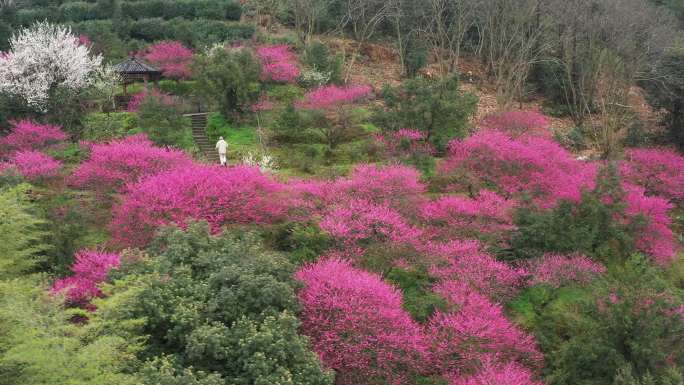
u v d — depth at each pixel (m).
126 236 15.46
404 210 17.83
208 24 41.97
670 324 12.84
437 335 13.28
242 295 11.74
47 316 9.55
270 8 46.72
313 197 18.06
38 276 12.36
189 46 40.59
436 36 43.47
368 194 17.77
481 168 20.97
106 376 8.88
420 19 44.97
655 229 19.05
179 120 27.92
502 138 21.59
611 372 12.99
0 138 25.19
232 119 31.62
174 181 16.09
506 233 18.11
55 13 43.12
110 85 31.33
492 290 15.55
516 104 40.53
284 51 37.62
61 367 8.60
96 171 18.50
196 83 32.59
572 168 22.75
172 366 10.30
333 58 38.41
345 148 28.45
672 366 12.13
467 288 14.98
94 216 18.58
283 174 24.92
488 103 38.47
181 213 15.29
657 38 34.72
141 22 41.84
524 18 37.91
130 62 33.31
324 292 12.70
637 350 12.52
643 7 37.16
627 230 18.83
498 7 40.41
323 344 12.20
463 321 13.35
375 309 12.49
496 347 13.22
